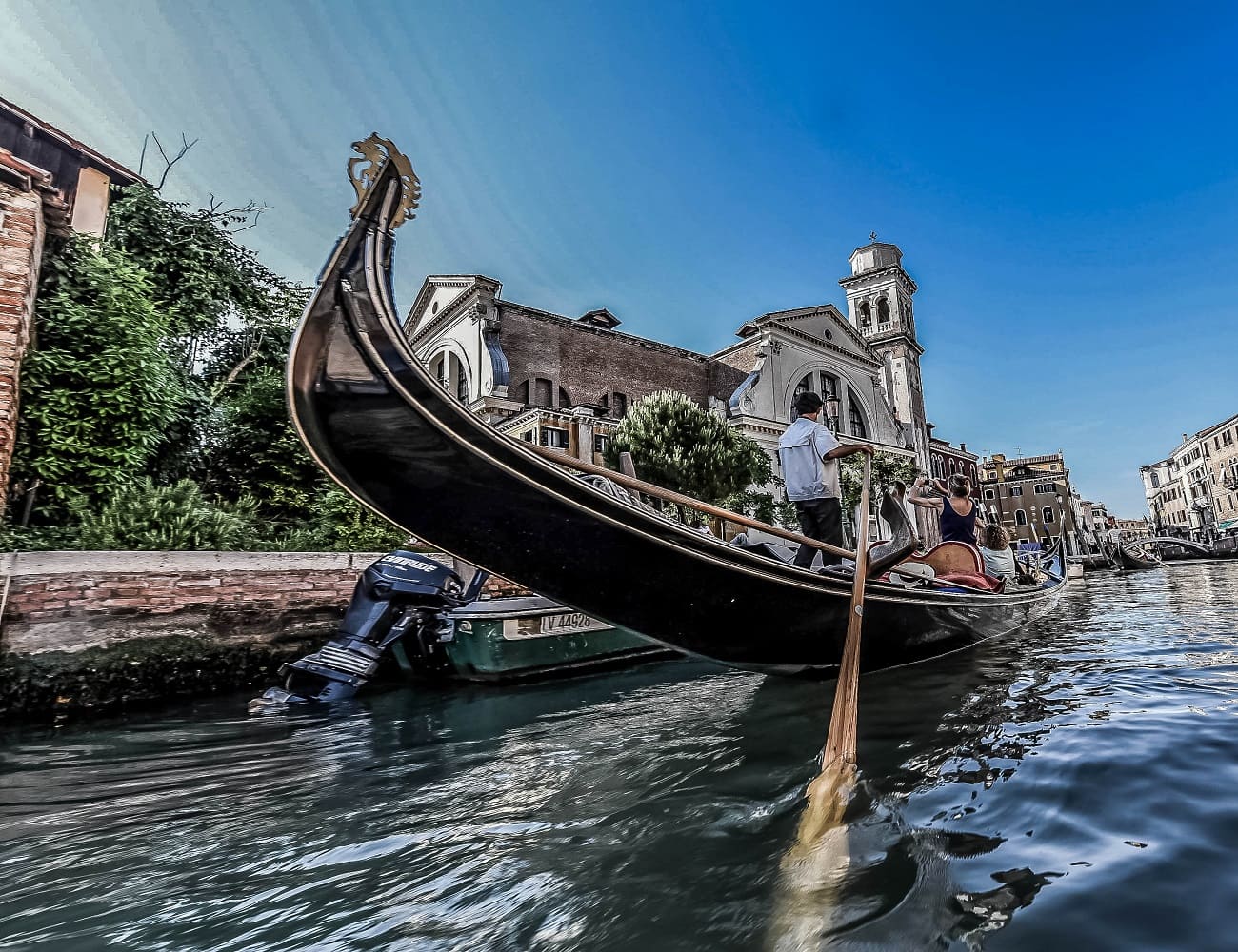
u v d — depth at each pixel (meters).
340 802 2.63
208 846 2.19
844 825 2.07
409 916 1.67
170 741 3.86
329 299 2.88
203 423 9.52
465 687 5.52
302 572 6.25
